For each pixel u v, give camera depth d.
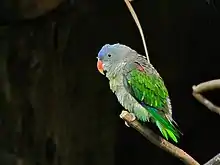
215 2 7.97
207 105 4.74
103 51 4.01
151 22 9.68
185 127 10.71
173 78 10.24
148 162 10.38
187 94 10.39
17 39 8.36
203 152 10.75
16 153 8.42
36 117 8.52
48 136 8.62
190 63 10.17
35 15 8.16
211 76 10.24
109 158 9.41
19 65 8.41
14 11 8.02
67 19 8.59
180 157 3.30
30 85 8.47
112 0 9.04
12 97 8.40
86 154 9.06
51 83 8.62
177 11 9.63
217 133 10.71
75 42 8.84
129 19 9.34
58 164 8.73
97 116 9.10
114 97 9.20
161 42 9.91
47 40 8.51
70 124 8.82
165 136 3.95
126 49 4.07
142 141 10.18
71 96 8.82
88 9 8.84
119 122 9.48
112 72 4.02
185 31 9.88
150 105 3.99
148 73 4.02
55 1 8.09
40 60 8.50
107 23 9.16
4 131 8.38
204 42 10.03
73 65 8.83
